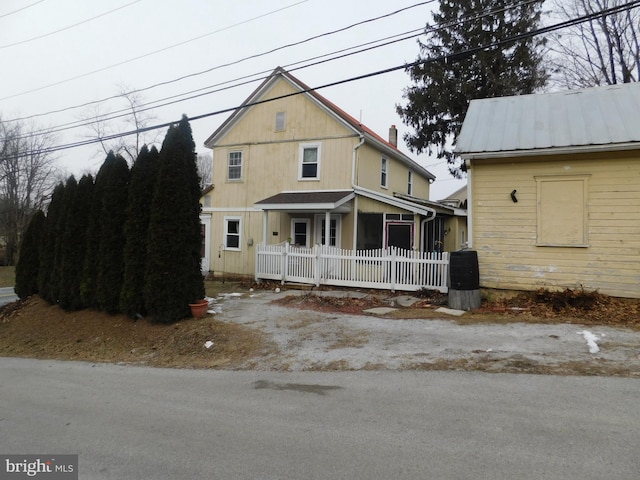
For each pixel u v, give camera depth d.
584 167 8.69
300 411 4.27
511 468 2.98
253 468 3.14
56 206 11.72
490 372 5.11
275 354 6.52
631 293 8.27
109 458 3.43
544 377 4.84
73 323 9.70
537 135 9.12
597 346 5.83
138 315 9.07
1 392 5.57
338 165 14.92
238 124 17.08
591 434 3.44
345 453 3.32
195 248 9.11
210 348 7.12
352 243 14.45
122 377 6.07
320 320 8.34
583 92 10.50
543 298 8.70
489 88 20.56
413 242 14.09
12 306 12.10
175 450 3.51
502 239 9.37
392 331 7.27
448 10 21.27
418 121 22.67
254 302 10.58
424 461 3.13
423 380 4.97
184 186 8.88
